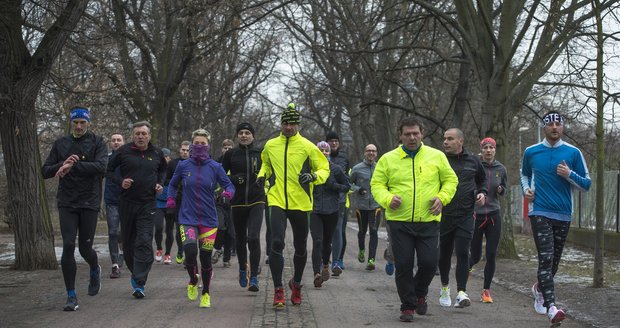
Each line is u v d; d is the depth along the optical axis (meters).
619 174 18.08
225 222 12.87
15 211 12.65
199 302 8.78
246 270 9.81
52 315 7.78
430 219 7.48
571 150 7.72
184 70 23.81
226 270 12.58
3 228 27.30
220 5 19.48
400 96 33.81
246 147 9.55
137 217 9.30
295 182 8.33
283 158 8.34
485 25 16.08
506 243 16.22
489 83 16.59
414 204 7.44
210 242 8.47
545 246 7.57
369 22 26.97
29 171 12.66
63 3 12.65
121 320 7.46
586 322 7.74
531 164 7.84
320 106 41.56
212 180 8.57
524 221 27.88
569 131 17.06
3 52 12.30
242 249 9.74
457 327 7.25
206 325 7.22
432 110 28.50
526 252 18.39
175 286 10.37
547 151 7.76
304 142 8.38
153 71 23.64
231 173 9.60
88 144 8.30
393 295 9.63
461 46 18.55
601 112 10.77
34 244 12.63
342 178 10.75
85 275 11.77
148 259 9.20
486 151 9.54
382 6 24.05
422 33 22.77
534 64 15.81
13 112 12.49
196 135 8.61
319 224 10.41
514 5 16.38
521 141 35.81
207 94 34.50
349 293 9.80
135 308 8.27
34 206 12.67
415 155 7.56
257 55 33.78
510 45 16.45
